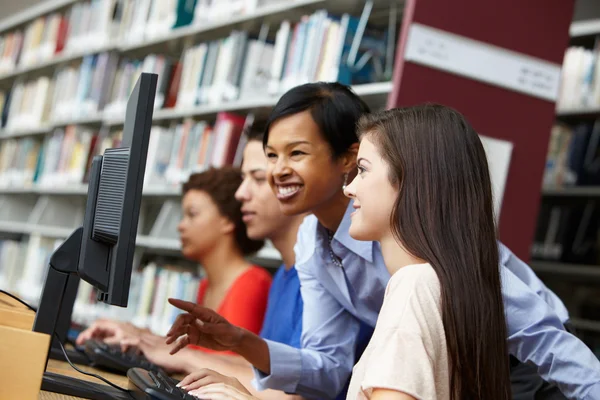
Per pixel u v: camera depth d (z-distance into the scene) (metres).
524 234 2.62
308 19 3.19
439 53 2.52
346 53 2.95
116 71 4.85
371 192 1.15
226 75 3.68
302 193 1.67
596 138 3.60
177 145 3.95
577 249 3.59
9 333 0.96
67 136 5.11
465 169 1.12
